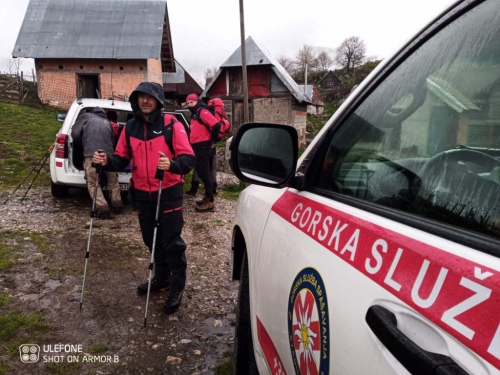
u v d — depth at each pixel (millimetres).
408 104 1183
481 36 1005
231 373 2486
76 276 3736
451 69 1062
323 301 1070
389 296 842
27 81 23547
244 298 2250
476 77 988
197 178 7676
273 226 1678
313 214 1375
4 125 13664
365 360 840
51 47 21000
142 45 21297
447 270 754
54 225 5160
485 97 953
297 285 1271
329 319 1020
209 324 3100
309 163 1588
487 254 726
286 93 23438
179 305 3270
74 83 21547
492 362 595
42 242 4500
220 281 3928
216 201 7504
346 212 1196
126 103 6625
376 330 819
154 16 22562
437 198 943
